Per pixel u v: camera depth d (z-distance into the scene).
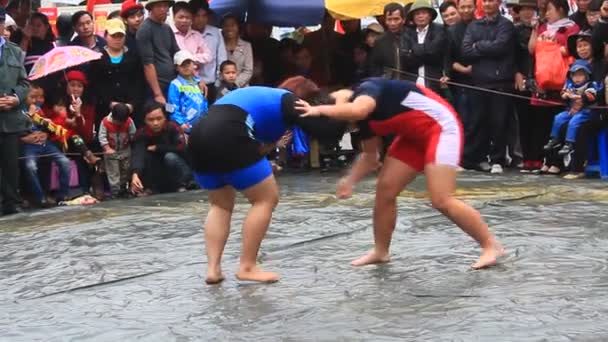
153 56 12.47
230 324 5.33
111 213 10.27
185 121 12.33
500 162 13.31
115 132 11.99
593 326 4.93
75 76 11.82
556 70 12.48
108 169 12.01
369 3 14.01
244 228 6.38
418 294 5.81
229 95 6.32
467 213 6.48
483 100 13.23
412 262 6.82
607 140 11.94
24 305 6.17
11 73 10.85
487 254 6.51
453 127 6.49
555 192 10.50
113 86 12.33
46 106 11.91
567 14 12.74
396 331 5.00
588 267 6.39
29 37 12.52
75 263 7.47
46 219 10.12
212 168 6.19
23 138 11.54
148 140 12.11
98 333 5.33
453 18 13.81
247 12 13.74
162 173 12.16
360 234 8.21
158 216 9.86
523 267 6.46
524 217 8.70
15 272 7.29
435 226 8.33
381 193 6.71
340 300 5.76
